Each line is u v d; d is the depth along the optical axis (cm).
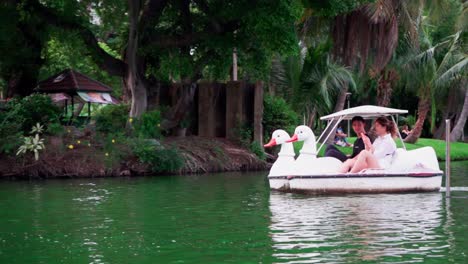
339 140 3756
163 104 3078
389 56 3469
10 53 2675
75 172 2264
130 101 2864
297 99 3550
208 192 1789
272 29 2433
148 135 2605
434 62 4181
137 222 1266
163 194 1733
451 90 5175
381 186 1731
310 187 1719
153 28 2759
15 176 2230
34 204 1534
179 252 984
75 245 1043
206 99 2983
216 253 974
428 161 1791
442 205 1480
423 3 3534
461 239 1059
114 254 976
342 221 1251
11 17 2466
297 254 959
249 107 2955
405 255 945
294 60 3506
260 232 1143
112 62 2750
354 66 3900
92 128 2539
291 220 1271
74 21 2650
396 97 5841
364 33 3416
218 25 2681
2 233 1153
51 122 2419
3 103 2598
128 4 2709
